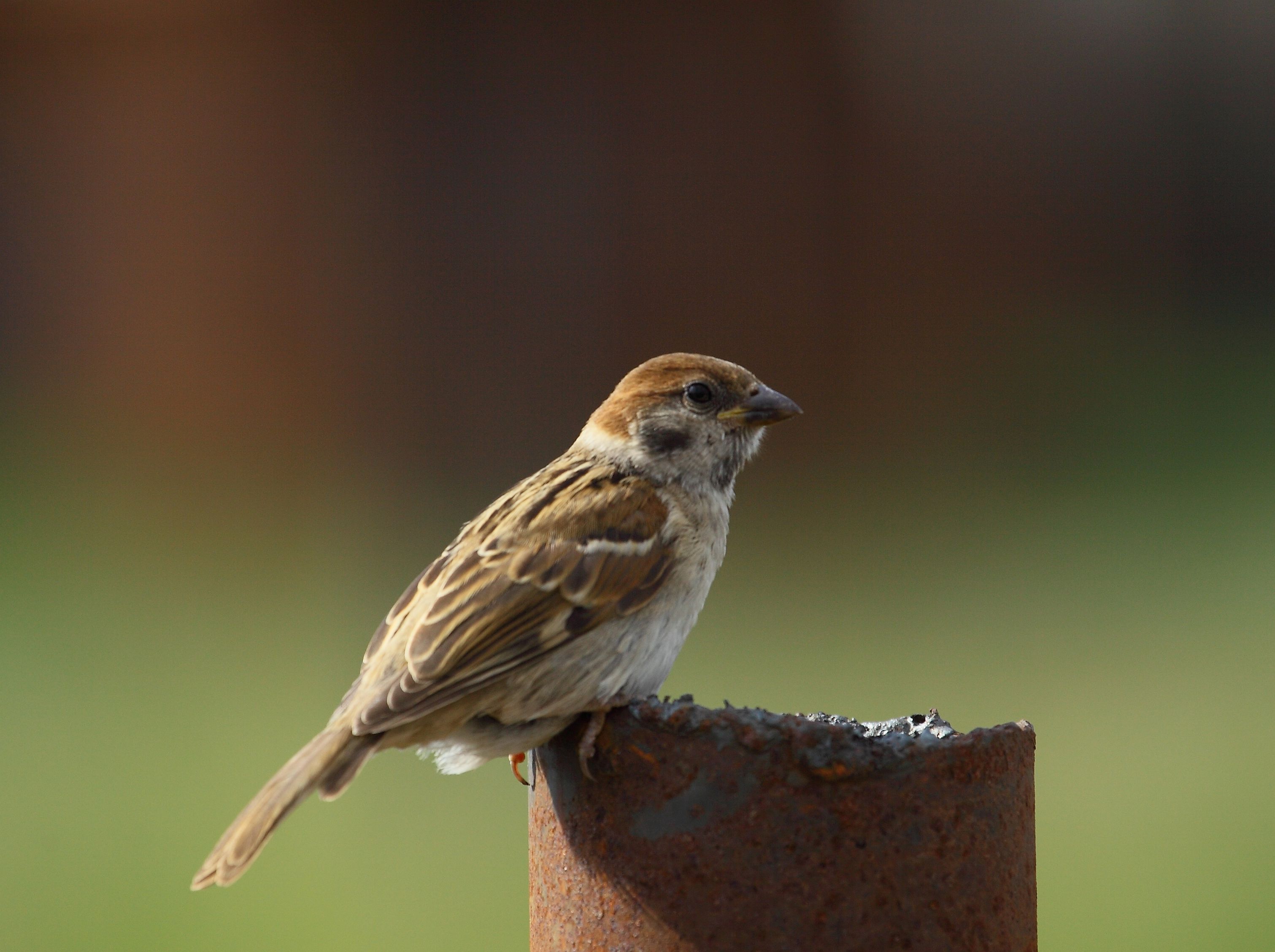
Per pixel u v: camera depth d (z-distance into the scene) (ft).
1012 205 76.38
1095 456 56.65
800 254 73.05
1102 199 78.89
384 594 45.01
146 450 65.77
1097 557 45.62
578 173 72.23
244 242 70.49
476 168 71.77
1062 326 73.56
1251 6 82.07
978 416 64.80
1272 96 83.51
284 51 70.54
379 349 71.26
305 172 70.95
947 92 75.05
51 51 69.72
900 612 41.16
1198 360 67.97
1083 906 26.16
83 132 70.08
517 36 71.87
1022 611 40.75
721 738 10.16
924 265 74.59
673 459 15.49
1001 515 50.67
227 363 70.44
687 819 10.25
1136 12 79.25
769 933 10.09
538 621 13.26
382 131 71.10
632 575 13.98
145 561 49.47
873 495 54.65
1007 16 75.97
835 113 73.26
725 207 72.79
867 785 10.06
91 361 70.44
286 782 11.70
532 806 11.59
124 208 70.38
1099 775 31.14
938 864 10.10
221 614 43.24
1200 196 80.12
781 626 40.16
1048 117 77.10
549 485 14.71
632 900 10.41
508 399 71.15
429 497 57.82
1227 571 43.19
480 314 71.77
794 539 50.03
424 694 12.33
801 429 65.57
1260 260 80.84
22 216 69.97
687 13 72.08
